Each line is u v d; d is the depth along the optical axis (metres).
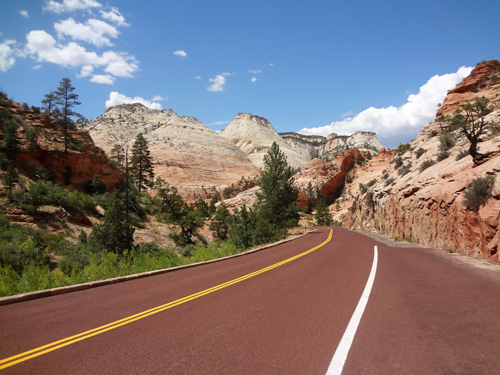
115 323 4.93
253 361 3.52
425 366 3.32
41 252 21.77
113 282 8.59
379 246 18.55
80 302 6.36
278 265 11.52
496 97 37.72
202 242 49.50
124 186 55.16
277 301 6.20
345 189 135.62
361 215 52.16
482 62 44.19
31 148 42.47
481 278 7.84
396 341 4.02
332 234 36.19
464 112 32.38
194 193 154.62
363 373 3.19
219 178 193.38
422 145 36.38
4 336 4.40
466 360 3.44
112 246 27.28
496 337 4.05
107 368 3.40
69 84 50.16
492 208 10.66
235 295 6.80
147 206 53.62
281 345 3.97
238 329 4.61
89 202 40.19
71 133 52.09
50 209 32.53
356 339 4.10
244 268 11.05
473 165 14.92
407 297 6.24
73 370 3.36
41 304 6.23
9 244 21.09
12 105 48.44
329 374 3.18
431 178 20.03
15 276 9.34
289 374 3.19
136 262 13.20
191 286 7.92
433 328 4.46
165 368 3.38
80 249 27.06
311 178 134.38
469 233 12.20
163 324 4.88
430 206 17.66
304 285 7.71
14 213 29.27
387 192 33.09
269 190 39.78
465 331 4.30
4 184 31.58
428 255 13.05
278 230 31.05
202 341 4.15
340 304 5.86
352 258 12.99
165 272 10.66
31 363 3.54
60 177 46.22
